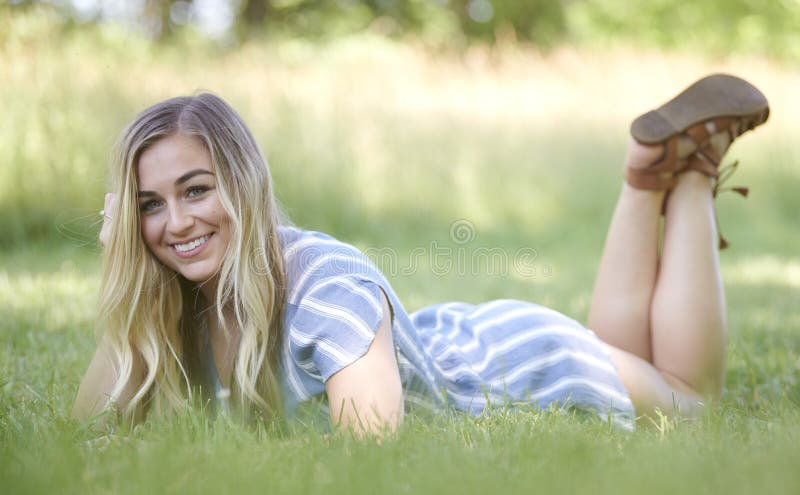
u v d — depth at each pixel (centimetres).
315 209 948
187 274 260
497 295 592
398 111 1056
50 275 628
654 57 1318
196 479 190
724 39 2256
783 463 189
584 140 1127
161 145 253
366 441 217
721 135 331
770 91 1255
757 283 658
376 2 2273
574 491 178
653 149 326
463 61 1278
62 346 391
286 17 2094
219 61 1006
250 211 256
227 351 275
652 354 337
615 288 338
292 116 962
